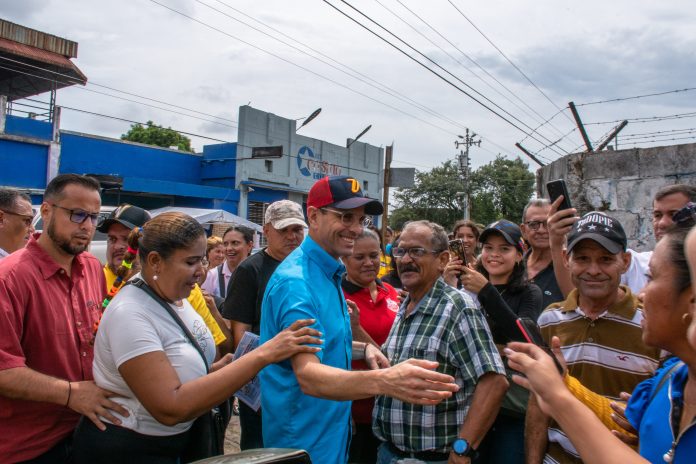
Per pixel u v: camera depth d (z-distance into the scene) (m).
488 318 2.93
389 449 2.55
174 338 2.09
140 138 41.06
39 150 15.84
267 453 1.63
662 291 1.43
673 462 1.35
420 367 1.66
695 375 1.39
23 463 2.19
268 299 2.29
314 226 2.38
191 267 2.10
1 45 15.84
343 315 2.39
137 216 3.38
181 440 2.15
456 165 41.94
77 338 2.45
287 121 23.78
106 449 2.02
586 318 2.45
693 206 1.75
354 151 27.66
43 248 2.39
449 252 2.78
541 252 4.02
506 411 2.84
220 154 22.23
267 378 2.28
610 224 2.36
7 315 2.14
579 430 1.34
